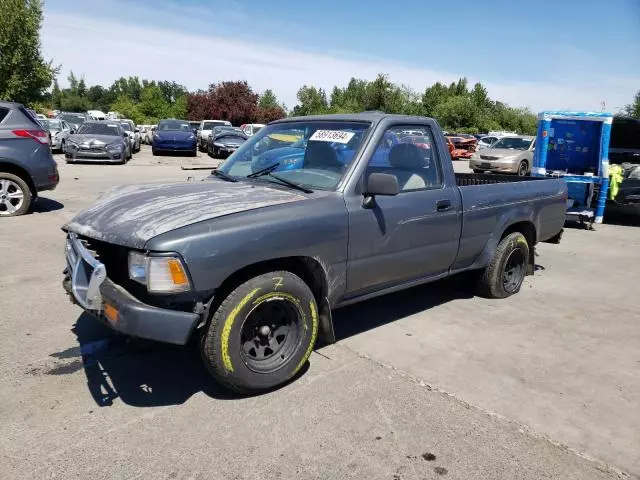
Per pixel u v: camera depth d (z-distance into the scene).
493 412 3.19
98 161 19.75
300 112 57.09
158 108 66.75
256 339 3.28
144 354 3.86
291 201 3.42
